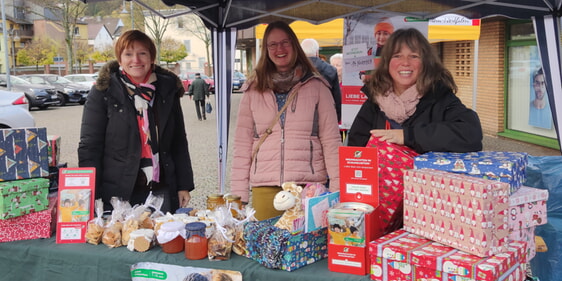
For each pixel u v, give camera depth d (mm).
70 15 37375
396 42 2381
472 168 1880
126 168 2869
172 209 3082
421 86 2334
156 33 35406
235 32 4500
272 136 2887
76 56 49719
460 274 1663
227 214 2203
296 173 2818
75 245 2322
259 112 2912
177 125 3164
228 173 8023
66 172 2420
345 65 5102
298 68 2920
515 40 10078
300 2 4035
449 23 6520
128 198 2873
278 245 1970
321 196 2076
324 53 9594
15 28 56156
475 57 7738
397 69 2381
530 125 9828
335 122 2932
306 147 2855
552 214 2646
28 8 55906
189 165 3221
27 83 21797
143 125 2889
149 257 2154
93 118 2844
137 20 33969
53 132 13117
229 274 2027
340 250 1957
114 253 2213
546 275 2504
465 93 12133
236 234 2176
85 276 2223
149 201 2559
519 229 1877
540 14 3818
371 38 4965
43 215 2424
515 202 1835
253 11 4316
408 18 4855
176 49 53375
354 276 1922
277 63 2871
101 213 2383
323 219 2074
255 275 2006
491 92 10820
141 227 2369
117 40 2834
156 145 2938
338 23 6484
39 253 2301
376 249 1850
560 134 3861
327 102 2924
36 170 2457
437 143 2162
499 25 10344
